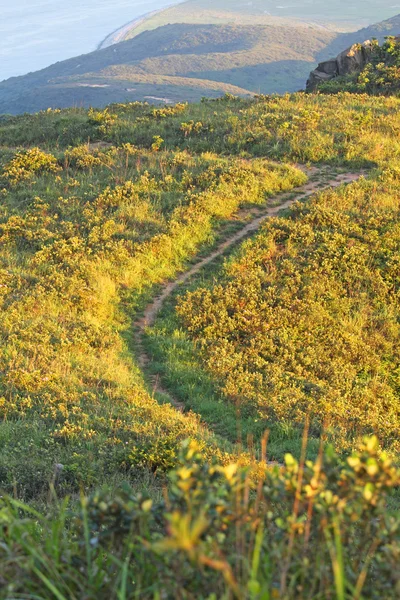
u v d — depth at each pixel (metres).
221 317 20.00
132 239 24.14
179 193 27.45
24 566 3.41
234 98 43.12
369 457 3.50
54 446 12.59
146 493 9.28
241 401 16.02
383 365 18.98
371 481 3.44
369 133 33.22
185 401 16.33
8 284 20.91
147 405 15.01
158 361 18.33
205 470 3.58
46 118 42.00
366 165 30.25
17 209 27.52
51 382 15.49
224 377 17.36
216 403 15.98
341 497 3.49
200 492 3.34
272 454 13.55
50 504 8.61
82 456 11.78
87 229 25.05
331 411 15.88
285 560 3.28
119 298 21.23
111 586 3.48
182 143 34.19
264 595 2.89
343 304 20.92
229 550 3.40
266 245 23.69
